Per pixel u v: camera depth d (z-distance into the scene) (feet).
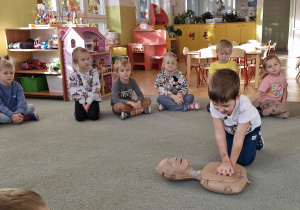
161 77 9.02
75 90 8.00
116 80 8.52
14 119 7.81
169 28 22.70
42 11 11.93
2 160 5.48
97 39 11.73
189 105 8.84
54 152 5.80
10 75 7.95
